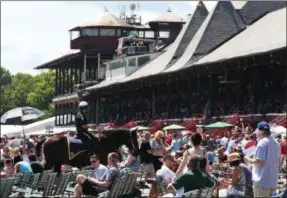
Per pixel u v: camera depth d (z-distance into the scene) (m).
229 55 84.25
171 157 29.94
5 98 107.19
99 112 134.50
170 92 102.62
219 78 86.25
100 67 150.38
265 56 76.81
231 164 26.06
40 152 42.59
